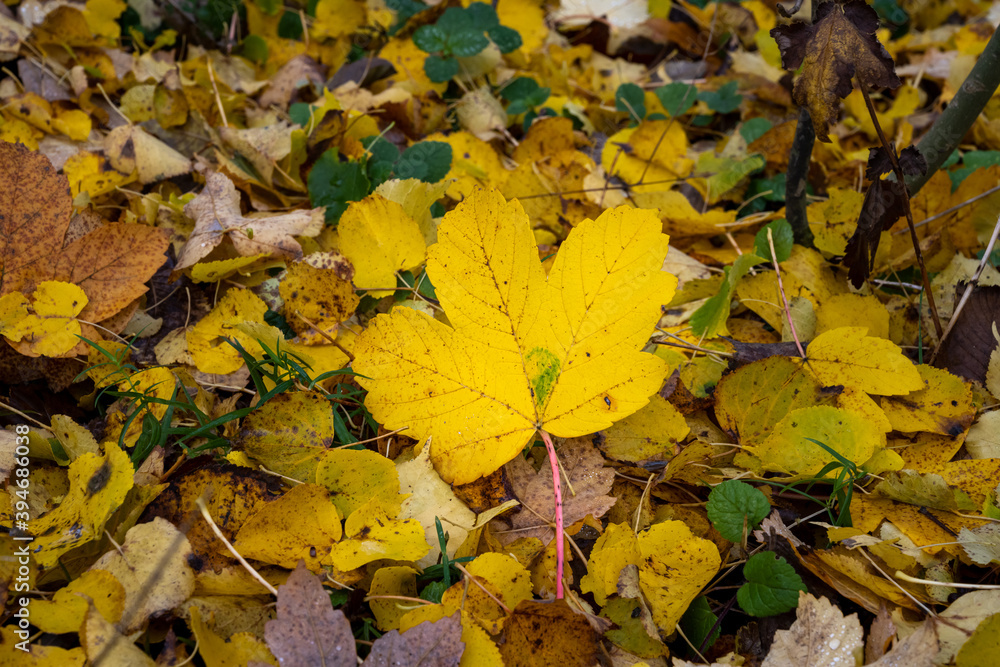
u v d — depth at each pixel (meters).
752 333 0.65
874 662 0.51
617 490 0.58
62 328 0.59
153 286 0.63
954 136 0.61
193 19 0.84
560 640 0.52
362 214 0.61
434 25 0.79
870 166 0.58
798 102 0.56
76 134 0.70
